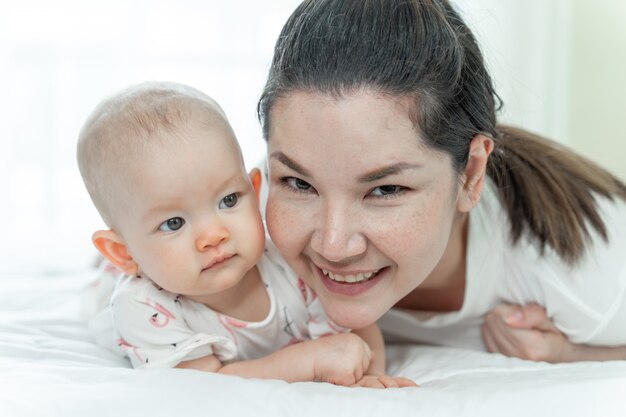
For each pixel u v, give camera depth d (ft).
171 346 3.32
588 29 8.35
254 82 8.79
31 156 8.54
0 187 8.49
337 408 2.65
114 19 8.62
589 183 4.01
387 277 3.27
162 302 3.36
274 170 3.17
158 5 8.67
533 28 8.44
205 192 3.10
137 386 2.79
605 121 8.40
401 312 4.26
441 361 3.73
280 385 2.82
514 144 4.01
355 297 3.27
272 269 3.67
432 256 3.22
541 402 2.68
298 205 3.15
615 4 8.25
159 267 3.15
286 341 3.74
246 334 3.58
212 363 3.40
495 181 3.98
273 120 3.12
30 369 3.01
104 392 2.74
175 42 8.71
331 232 3.01
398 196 3.05
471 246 3.95
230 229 3.18
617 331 3.84
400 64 2.95
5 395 2.69
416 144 2.99
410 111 2.96
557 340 3.96
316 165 2.96
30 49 8.50
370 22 3.01
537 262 3.85
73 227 8.52
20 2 8.46
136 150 3.07
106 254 3.34
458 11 3.70
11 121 8.49
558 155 4.06
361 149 2.91
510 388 2.86
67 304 4.42
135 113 3.15
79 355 3.56
